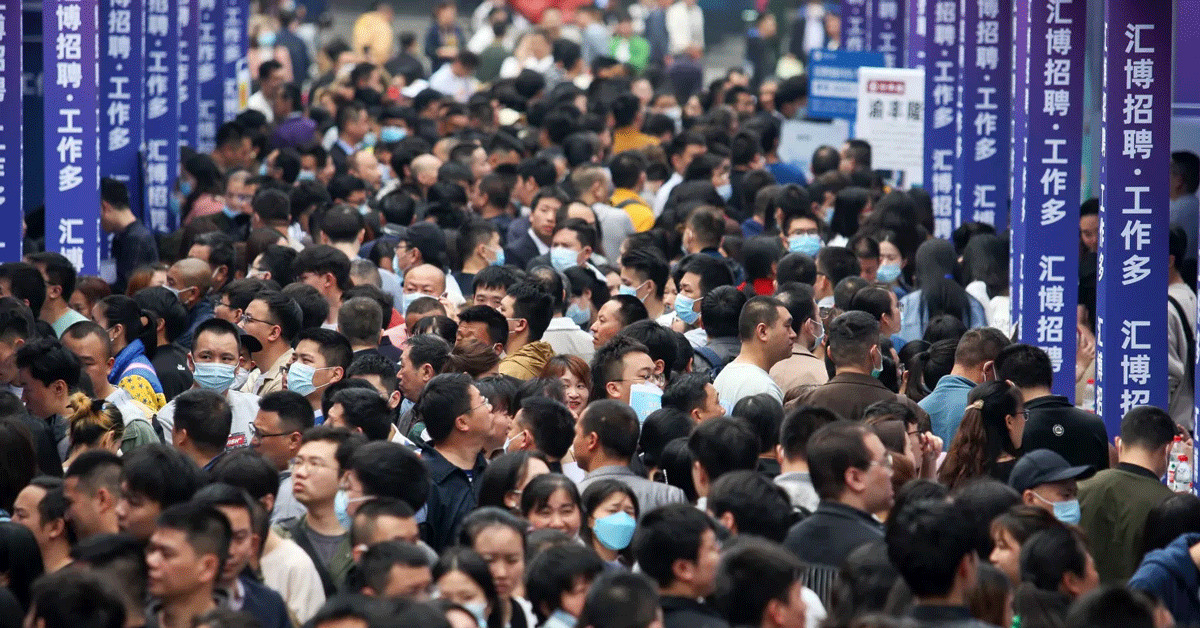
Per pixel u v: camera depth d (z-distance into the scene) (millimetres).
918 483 19547
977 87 50688
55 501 22203
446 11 115500
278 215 44344
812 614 19281
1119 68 32344
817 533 20516
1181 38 45000
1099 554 24547
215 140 67562
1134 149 32469
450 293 39969
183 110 62562
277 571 21188
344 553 21844
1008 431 25969
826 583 20188
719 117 71188
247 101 73188
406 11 138500
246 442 28359
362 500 21500
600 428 23625
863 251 40812
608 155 65500
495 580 19531
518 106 77562
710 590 18578
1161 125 32344
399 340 34938
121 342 31656
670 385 28172
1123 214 32625
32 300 34156
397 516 19797
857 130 59344
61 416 27688
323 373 28312
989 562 20500
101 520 21906
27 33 53562
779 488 20781
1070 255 37938
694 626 18250
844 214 47906
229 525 18719
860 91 59031
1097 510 24562
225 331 28812
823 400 27016
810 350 32656
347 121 66625
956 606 18062
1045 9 37500
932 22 55062
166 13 55062
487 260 41219
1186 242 39906
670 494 23266
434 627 16047
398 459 21578
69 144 40312
